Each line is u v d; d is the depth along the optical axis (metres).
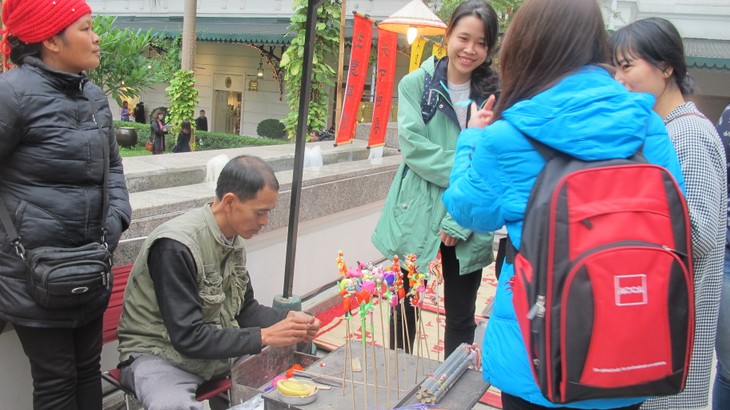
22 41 1.93
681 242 1.37
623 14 12.13
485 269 5.07
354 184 4.33
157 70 8.36
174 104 12.04
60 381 2.04
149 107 20.20
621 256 1.29
